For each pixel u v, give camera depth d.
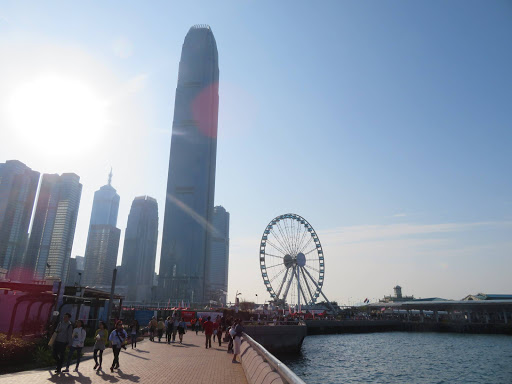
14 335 25.00
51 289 30.91
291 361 54.25
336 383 39.75
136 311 61.66
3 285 30.92
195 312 65.62
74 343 17.70
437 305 157.12
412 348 76.44
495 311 156.50
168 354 25.47
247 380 15.14
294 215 112.69
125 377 16.20
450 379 42.50
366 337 107.31
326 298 131.12
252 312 81.62
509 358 60.34
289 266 106.94
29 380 15.09
